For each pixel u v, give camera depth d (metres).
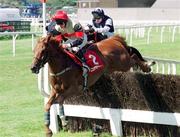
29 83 15.55
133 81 8.74
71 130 9.48
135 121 8.74
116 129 8.94
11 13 36.34
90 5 59.28
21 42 29.50
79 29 9.00
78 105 9.29
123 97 8.87
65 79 8.47
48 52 8.27
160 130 8.62
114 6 57.38
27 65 18.92
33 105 12.23
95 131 8.93
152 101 8.59
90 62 8.93
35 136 9.05
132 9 50.09
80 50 8.86
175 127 8.44
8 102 12.61
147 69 10.51
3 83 15.45
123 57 9.91
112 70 9.73
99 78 9.16
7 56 21.75
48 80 9.14
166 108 8.46
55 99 8.45
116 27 26.69
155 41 29.47
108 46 9.77
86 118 9.33
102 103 9.08
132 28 28.89
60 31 8.90
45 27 9.17
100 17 10.60
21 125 9.98
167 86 8.44
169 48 25.69
